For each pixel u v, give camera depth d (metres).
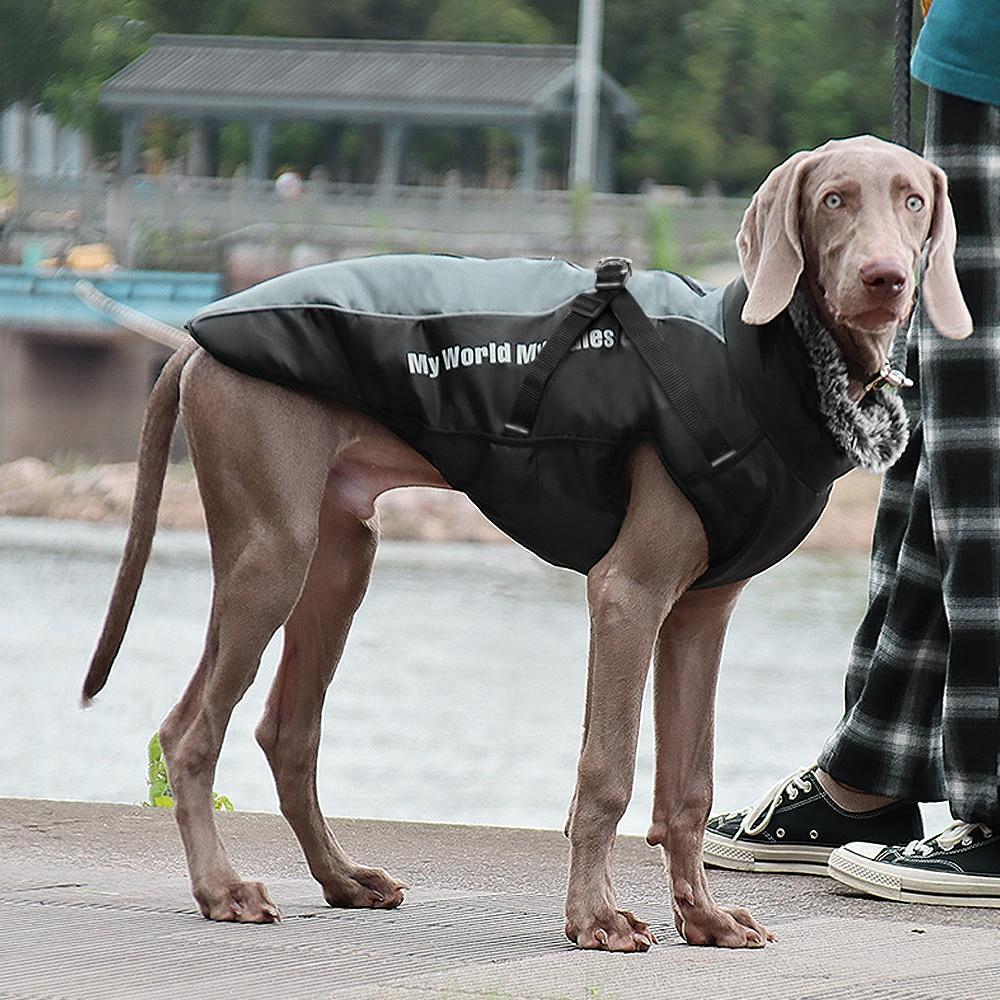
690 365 5.39
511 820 11.95
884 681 6.84
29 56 68.69
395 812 12.21
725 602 5.61
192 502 35.75
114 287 48.47
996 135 6.53
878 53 69.38
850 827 6.97
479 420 5.51
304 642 6.01
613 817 5.36
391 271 5.67
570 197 51.91
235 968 4.98
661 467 5.39
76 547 32.31
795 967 5.18
